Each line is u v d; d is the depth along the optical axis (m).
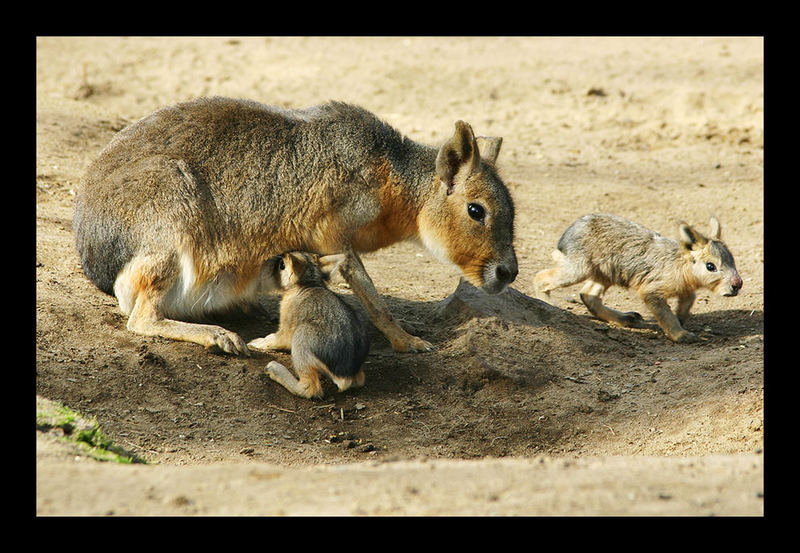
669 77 28.73
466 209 12.58
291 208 12.32
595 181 21.28
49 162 18.70
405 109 26.84
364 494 7.12
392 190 12.61
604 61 30.83
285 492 7.20
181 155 12.23
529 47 32.91
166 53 31.72
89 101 26.77
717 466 7.94
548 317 13.79
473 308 13.47
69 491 7.19
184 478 7.55
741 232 18.42
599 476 7.57
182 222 11.98
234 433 10.63
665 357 13.06
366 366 12.38
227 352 11.97
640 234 13.91
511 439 11.04
